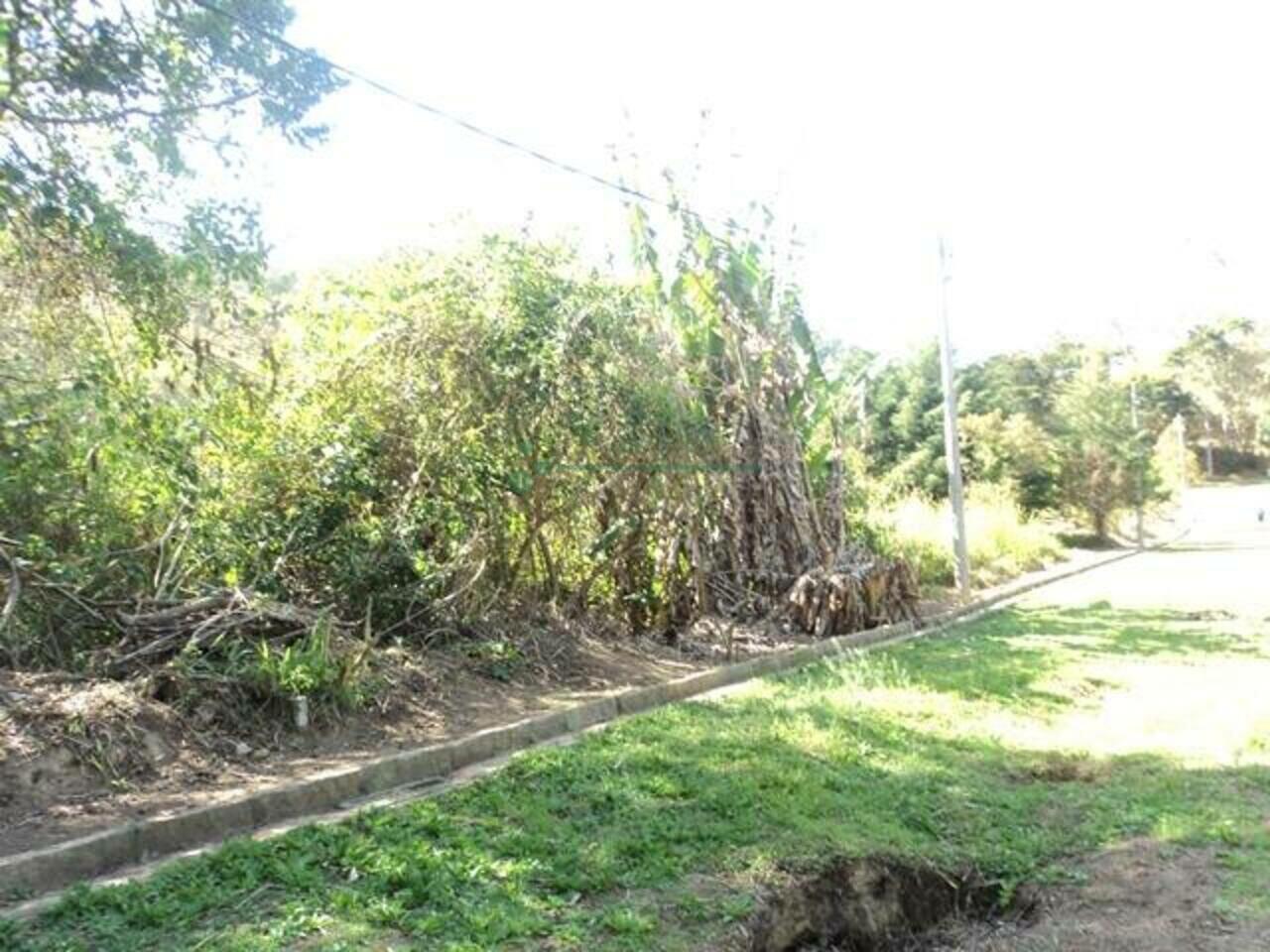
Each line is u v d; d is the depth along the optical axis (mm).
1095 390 33656
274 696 7410
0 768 5984
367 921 4680
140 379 7988
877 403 34875
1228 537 35875
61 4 6277
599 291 10992
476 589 10133
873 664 11195
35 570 7148
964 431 33625
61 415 7297
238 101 6977
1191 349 66188
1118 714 9336
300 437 9102
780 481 14344
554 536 11430
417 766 7184
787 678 10828
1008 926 5777
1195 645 12953
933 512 24562
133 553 8023
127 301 7270
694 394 12859
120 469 7914
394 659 8836
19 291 7418
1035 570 23984
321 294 10141
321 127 7281
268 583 8758
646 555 12203
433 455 9727
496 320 10078
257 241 7355
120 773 6340
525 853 5559
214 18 6586
